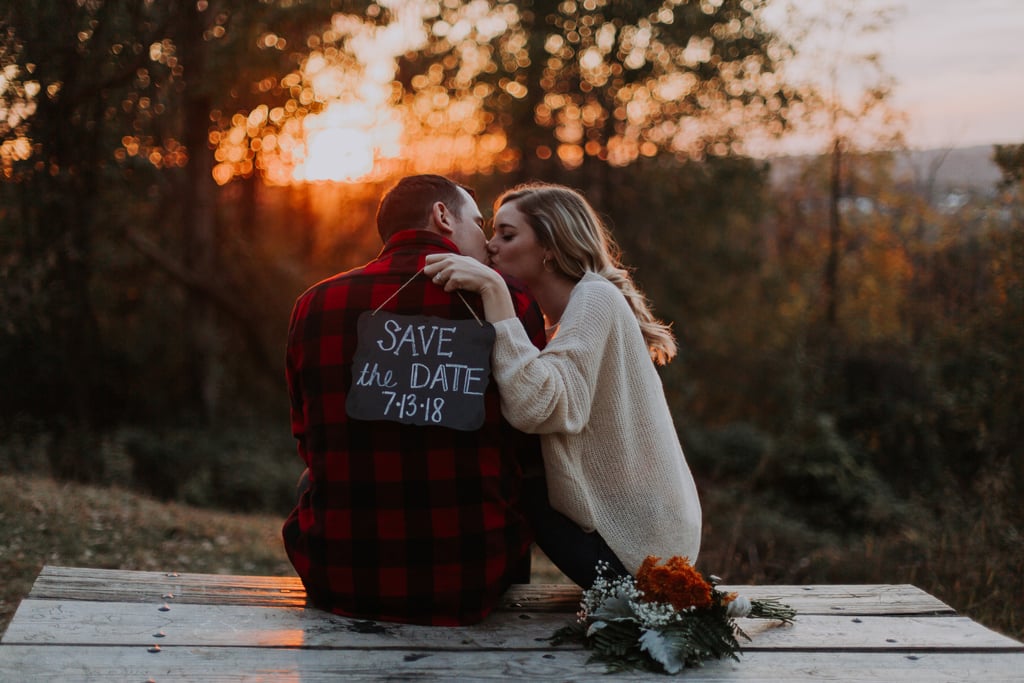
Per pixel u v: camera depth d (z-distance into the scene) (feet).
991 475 24.70
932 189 58.44
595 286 7.49
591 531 7.53
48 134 30.17
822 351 52.90
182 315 48.44
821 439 44.11
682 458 8.08
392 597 7.08
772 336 57.72
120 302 45.85
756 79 52.29
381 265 7.11
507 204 8.22
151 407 45.39
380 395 6.73
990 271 33.50
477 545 7.03
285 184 54.08
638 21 49.49
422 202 7.34
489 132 54.90
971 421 33.50
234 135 49.42
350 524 6.98
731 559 22.58
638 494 7.51
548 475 7.40
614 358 7.38
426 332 6.84
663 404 7.85
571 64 51.57
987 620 16.71
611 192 55.11
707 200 54.65
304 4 41.16
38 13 27.32
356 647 6.72
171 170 43.96
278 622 7.12
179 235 48.49
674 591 6.82
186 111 44.37
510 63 51.70
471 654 6.70
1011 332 31.58
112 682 6.01
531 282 8.21
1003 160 32.07
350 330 6.93
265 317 51.34
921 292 49.78
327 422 6.96
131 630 6.87
